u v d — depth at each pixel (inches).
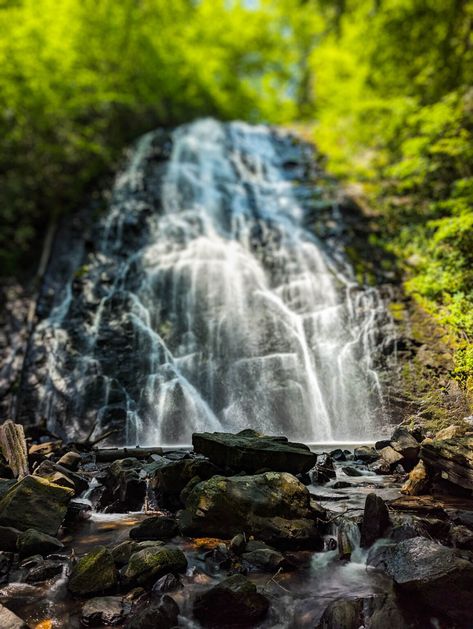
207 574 141.9
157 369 381.4
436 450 203.6
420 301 394.9
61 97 602.9
